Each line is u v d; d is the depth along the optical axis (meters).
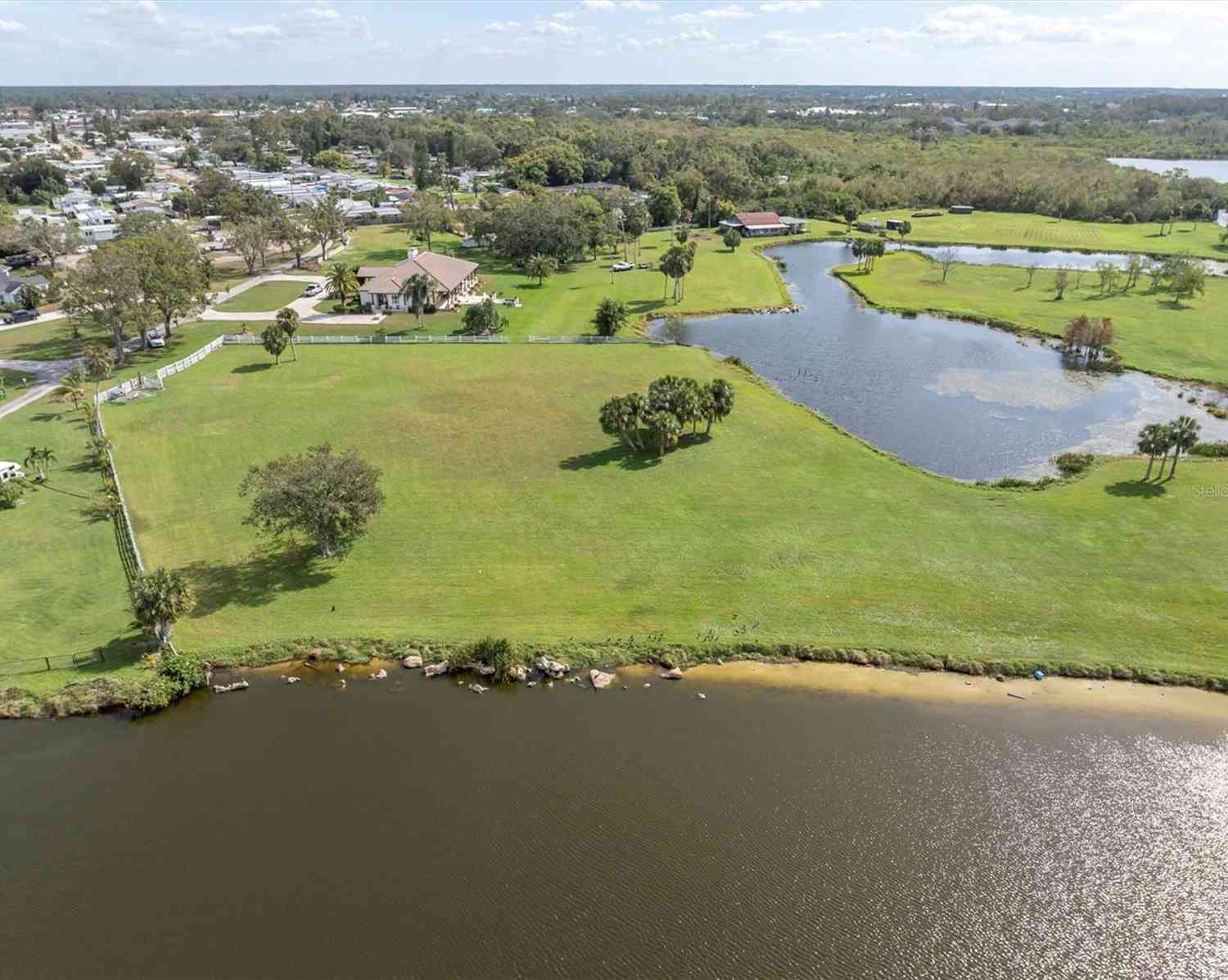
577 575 62.28
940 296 154.25
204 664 53.47
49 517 71.38
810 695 50.47
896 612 57.44
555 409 95.94
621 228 199.12
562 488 75.88
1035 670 52.06
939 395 104.81
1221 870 38.09
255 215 193.75
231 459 82.81
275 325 115.12
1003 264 186.12
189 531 69.12
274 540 67.38
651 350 119.75
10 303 145.25
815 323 139.75
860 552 64.62
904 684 51.34
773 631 55.69
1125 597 58.28
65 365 113.19
